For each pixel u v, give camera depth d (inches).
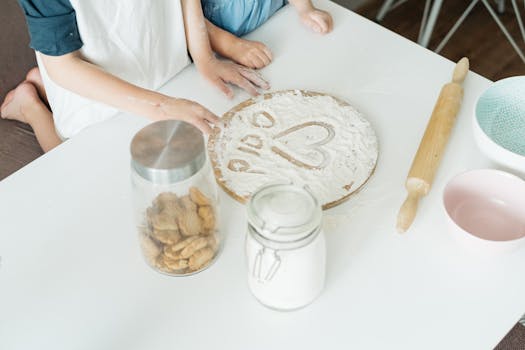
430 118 39.6
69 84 41.9
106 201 36.8
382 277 33.0
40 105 52.2
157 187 29.6
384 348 30.4
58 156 39.2
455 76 42.4
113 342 30.9
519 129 39.6
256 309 32.0
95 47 42.2
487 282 32.7
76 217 36.0
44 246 34.7
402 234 34.8
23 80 56.2
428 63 45.1
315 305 32.1
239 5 47.6
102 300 32.4
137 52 44.3
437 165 36.7
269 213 27.7
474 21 87.3
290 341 30.8
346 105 41.1
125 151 39.4
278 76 44.3
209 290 32.8
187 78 44.6
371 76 44.2
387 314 31.6
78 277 33.4
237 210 36.1
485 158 38.5
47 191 37.3
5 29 55.7
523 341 55.7
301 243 28.1
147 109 40.2
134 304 32.3
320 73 44.4
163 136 29.7
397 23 87.3
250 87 43.0
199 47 45.4
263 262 29.2
